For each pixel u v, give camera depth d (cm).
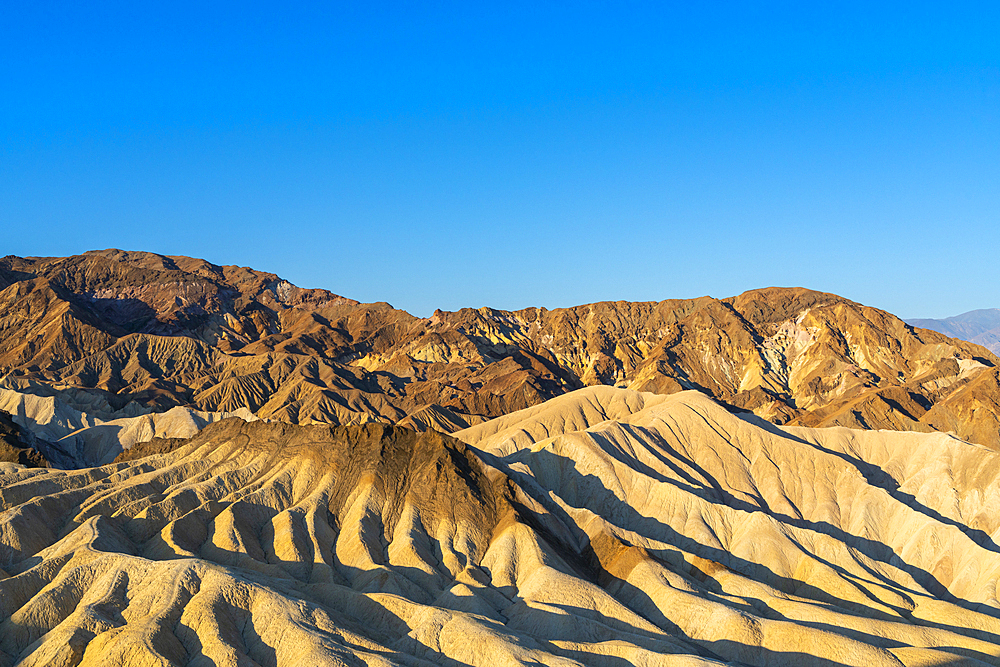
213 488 12950
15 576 9838
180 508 12338
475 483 12900
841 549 12481
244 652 8650
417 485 12788
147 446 15475
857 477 15388
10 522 11106
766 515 13075
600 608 10125
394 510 12488
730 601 10681
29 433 18325
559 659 8419
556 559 11300
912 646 9500
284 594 9562
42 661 8319
